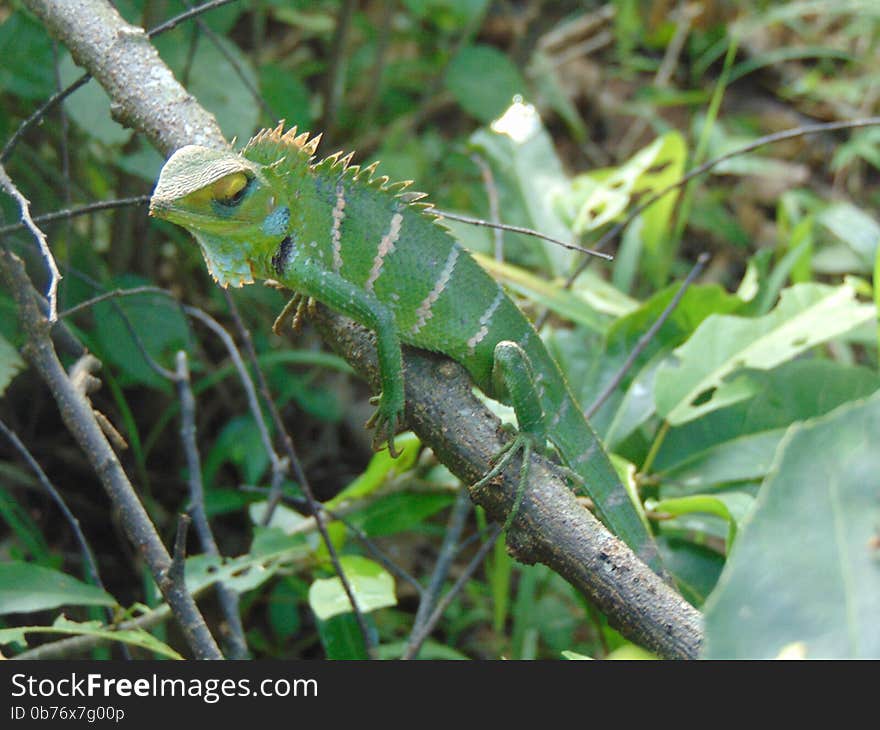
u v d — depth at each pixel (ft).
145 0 2.51
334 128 3.26
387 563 2.31
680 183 2.35
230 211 1.95
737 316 2.47
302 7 3.45
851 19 4.42
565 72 4.25
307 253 2.00
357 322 2.01
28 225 1.88
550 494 1.91
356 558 2.27
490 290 2.08
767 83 4.25
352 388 3.05
